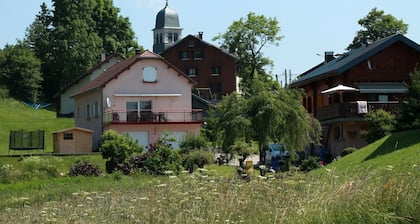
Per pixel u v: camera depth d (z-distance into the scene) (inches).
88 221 613.6
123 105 2527.1
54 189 1232.2
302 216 478.9
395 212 466.0
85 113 2795.3
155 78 2551.7
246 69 4079.7
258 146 1600.6
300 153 1845.5
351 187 501.7
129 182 1267.2
